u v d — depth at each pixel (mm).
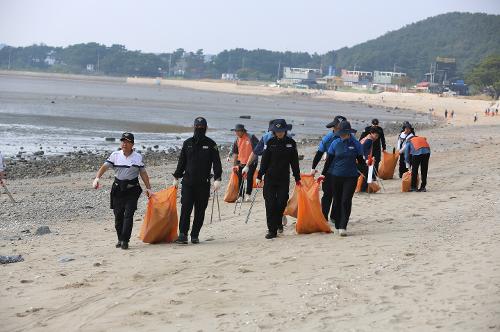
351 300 9781
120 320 9508
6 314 10148
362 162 15391
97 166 40438
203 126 15367
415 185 22750
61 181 32250
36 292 11328
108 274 12430
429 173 29688
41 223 19984
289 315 9289
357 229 15820
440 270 11039
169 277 11953
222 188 27562
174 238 15789
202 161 15312
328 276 11273
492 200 19219
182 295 10602
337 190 15422
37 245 16062
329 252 13172
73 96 168125
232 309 9750
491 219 15773
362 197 21406
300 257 12883
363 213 18156
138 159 15125
